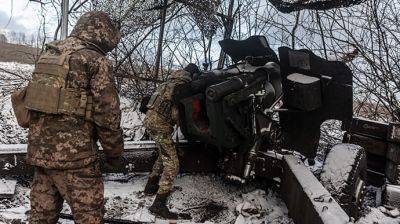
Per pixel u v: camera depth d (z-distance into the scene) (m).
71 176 2.83
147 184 4.94
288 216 4.44
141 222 4.23
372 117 7.33
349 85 4.74
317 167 5.77
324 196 3.59
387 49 6.70
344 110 4.83
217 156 5.16
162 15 7.72
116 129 2.90
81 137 2.83
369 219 4.39
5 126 6.88
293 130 5.14
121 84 7.82
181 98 4.63
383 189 4.85
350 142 5.67
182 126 4.84
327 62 4.74
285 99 4.90
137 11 7.61
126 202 4.71
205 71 4.96
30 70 10.62
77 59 2.82
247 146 4.73
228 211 4.70
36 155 2.81
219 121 4.37
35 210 2.99
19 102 2.98
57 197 3.02
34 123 2.86
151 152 5.13
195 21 7.98
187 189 5.14
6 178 4.77
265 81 4.79
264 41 5.21
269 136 5.09
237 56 5.44
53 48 2.89
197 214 4.62
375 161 5.63
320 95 4.82
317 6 6.43
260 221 4.45
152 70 8.02
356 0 6.20
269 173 4.88
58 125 2.80
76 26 3.02
